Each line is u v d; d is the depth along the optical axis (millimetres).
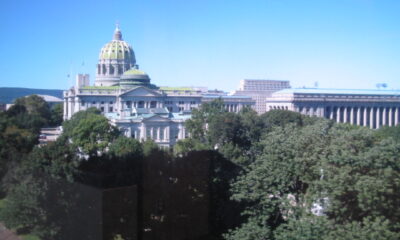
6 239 42500
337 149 46188
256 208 48781
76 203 45844
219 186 57656
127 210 49062
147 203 51438
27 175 47438
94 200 46500
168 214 53062
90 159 57594
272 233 45969
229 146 65375
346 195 42750
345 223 41344
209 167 58250
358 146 48125
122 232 48531
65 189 46156
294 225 42781
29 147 59875
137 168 54125
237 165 60875
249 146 88062
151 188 52375
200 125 132375
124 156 62562
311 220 41719
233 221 53531
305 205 44906
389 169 41062
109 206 47219
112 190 47812
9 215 43875
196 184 56156
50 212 44906
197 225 54719
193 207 55062
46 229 44281
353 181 41875
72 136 132125
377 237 37188
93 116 143000
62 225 44969
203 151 59062
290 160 48344
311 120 112938
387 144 44406
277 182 48938
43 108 129250
